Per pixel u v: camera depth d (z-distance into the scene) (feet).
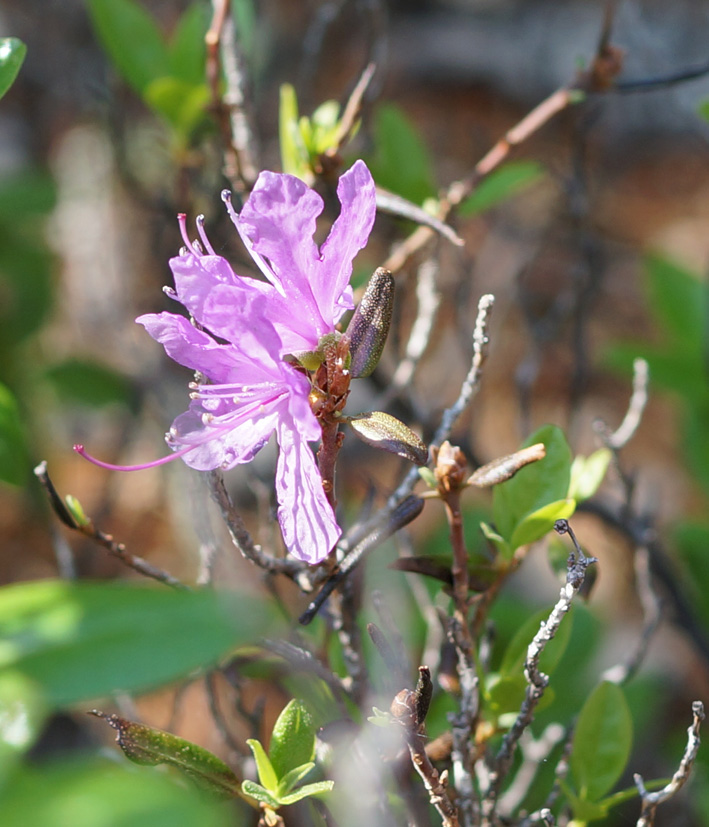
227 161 1.28
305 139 1.25
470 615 1.18
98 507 1.98
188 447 1.09
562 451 1.14
